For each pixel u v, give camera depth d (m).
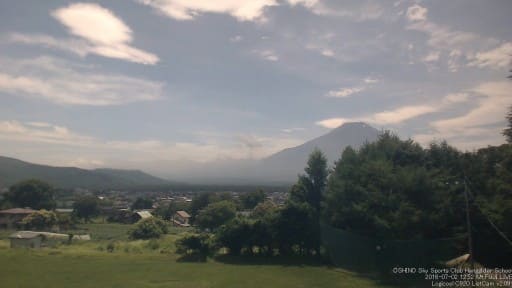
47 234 67.50
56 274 36.75
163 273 38.03
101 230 88.19
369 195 42.16
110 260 45.06
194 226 96.31
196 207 114.94
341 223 45.38
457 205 37.59
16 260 43.41
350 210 43.00
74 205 115.94
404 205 38.53
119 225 102.88
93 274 37.03
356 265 40.88
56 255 47.56
